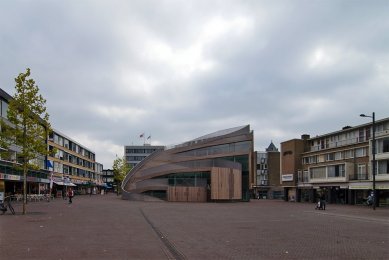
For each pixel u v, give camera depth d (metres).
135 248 12.63
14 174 52.91
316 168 73.12
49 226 19.38
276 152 114.94
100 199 68.38
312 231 18.14
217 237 15.61
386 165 54.12
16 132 28.33
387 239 15.33
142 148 186.25
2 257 10.90
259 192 115.38
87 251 11.96
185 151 72.06
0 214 27.64
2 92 49.09
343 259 10.95
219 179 57.41
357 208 45.75
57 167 87.31
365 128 63.97
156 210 34.12
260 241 14.52
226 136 70.38
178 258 10.96
